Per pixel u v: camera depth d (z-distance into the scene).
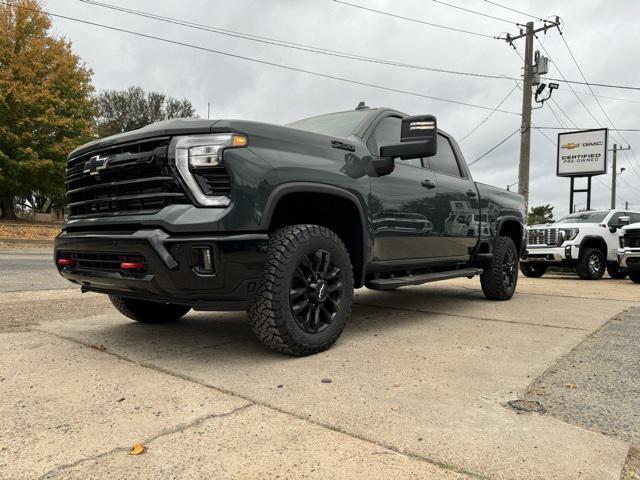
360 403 2.34
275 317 2.93
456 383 2.66
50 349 3.28
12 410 2.21
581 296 6.68
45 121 21.53
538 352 3.34
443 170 5.08
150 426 2.06
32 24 22.66
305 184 3.09
